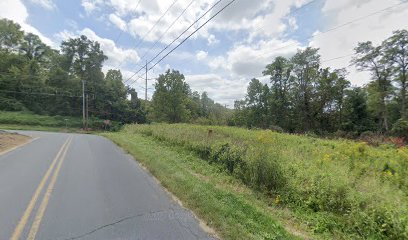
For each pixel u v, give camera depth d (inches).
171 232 156.6
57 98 2341.3
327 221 176.7
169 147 531.5
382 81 1555.1
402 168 268.7
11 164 341.1
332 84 1701.5
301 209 204.1
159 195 227.9
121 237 148.4
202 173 323.9
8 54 2385.6
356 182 220.2
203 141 455.2
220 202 203.6
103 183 261.1
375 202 173.2
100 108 2400.3
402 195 190.9
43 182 255.9
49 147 536.4
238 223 166.9
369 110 1606.8
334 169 268.1
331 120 1731.1
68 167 332.5
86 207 193.5
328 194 202.5
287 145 479.8
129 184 261.3
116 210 189.8
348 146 444.1
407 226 146.3
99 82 2647.6
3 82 2213.3
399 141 714.2
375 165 290.4
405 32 1434.5
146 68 1720.0
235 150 336.2
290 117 1934.1
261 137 404.8
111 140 771.4
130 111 2426.2
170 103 2054.6
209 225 167.9
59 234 149.8
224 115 2883.9
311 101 1779.0
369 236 155.0
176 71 2075.5
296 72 1894.7
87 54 2689.5
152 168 325.7
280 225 168.2
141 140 677.3
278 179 242.2
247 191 251.4
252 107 2300.7
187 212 189.5
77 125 2030.0
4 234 147.4
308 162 311.3
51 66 2699.3
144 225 165.5
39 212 180.2
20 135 740.0
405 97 1491.1
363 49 1569.9
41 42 2655.0
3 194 216.5
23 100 2271.2
